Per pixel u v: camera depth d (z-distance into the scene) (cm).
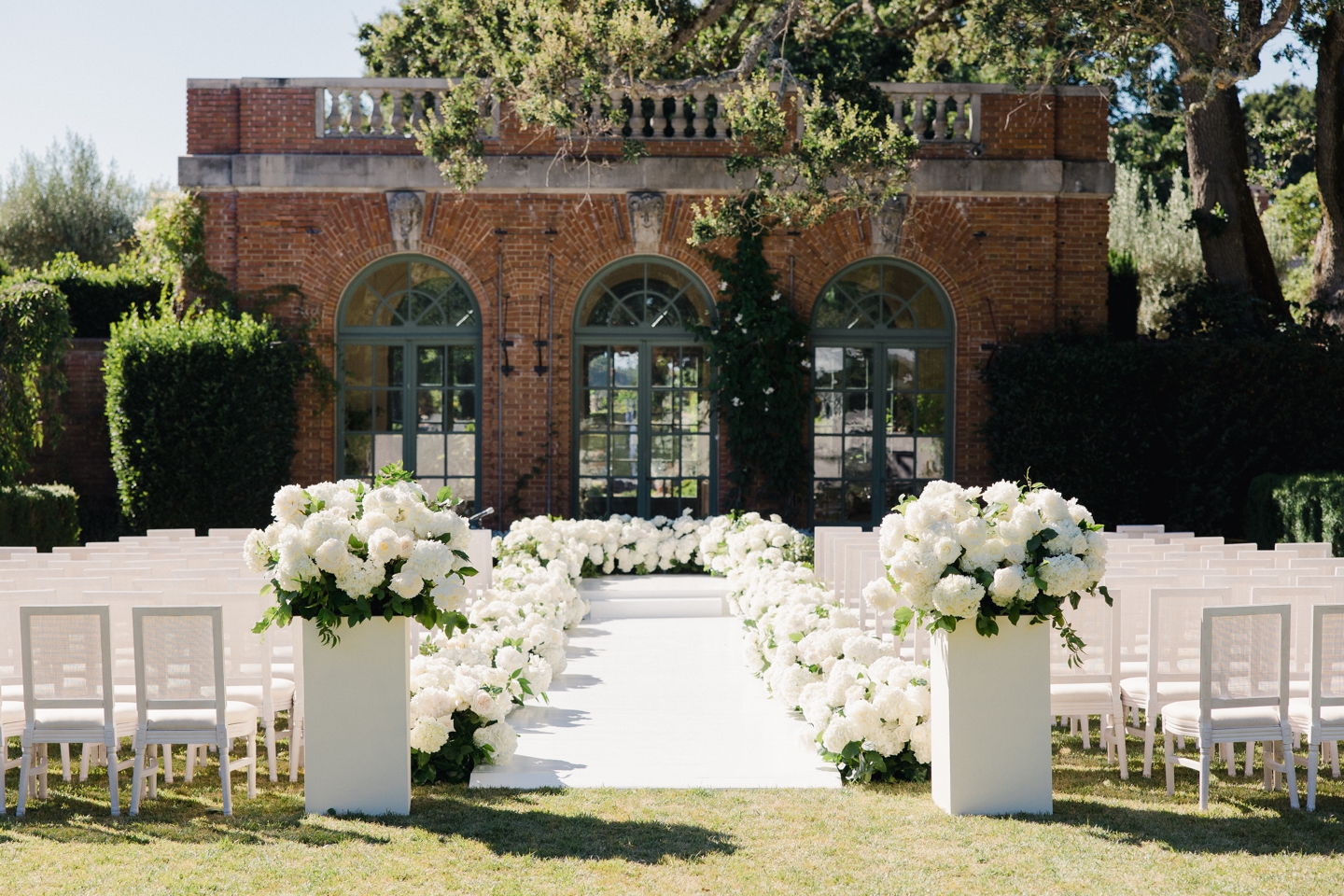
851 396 1605
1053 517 574
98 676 579
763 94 1352
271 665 639
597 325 1584
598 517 1598
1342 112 1631
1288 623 580
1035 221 1570
